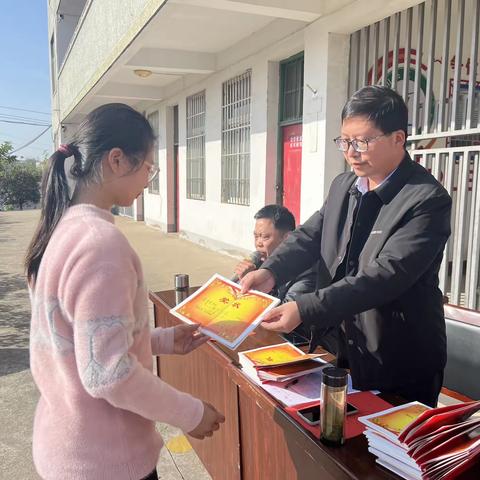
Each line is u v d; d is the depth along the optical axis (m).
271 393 1.41
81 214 1.11
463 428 1.03
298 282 2.23
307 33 4.90
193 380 2.23
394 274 1.42
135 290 1.10
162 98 10.12
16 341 4.18
